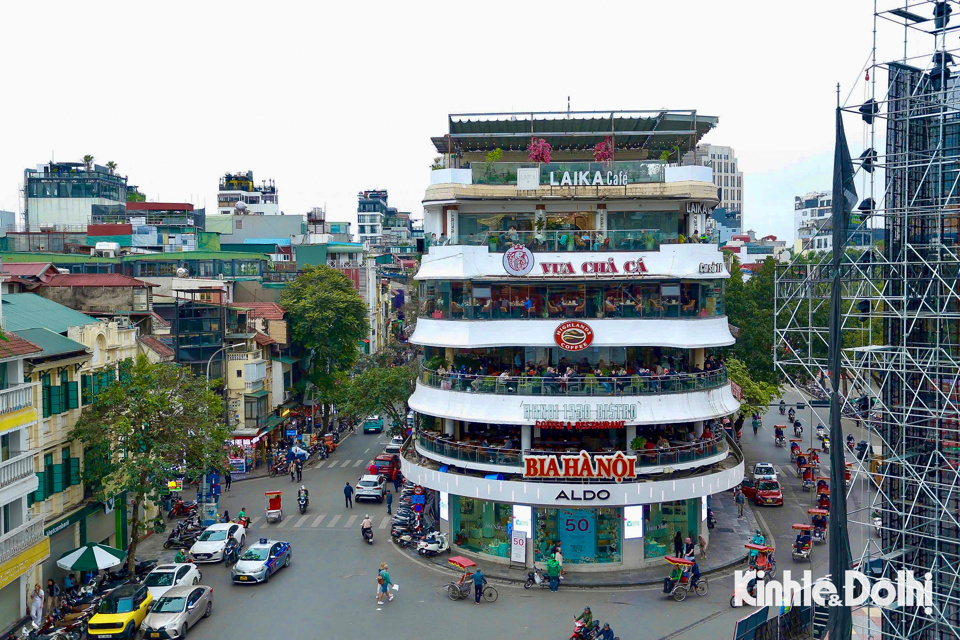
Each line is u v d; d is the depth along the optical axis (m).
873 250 32.81
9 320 41.59
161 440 41.66
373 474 59.09
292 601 37.53
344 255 114.25
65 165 125.50
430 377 45.50
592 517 41.59
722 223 194.00
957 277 29.23
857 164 32.09
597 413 41.00
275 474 64.88
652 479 41.06
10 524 34.81
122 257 90.62
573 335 42.12
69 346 40.31
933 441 30.00
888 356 31.09
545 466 40.19
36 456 37.91
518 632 33.81
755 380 67.00
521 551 41.75
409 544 45.88
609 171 44.56
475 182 44.84
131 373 42.25
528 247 42.53
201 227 121.56
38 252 85.12
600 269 42.19
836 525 30.19
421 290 54.44
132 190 145.12
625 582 39.53
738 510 52.28
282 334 77.94
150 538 48.66
